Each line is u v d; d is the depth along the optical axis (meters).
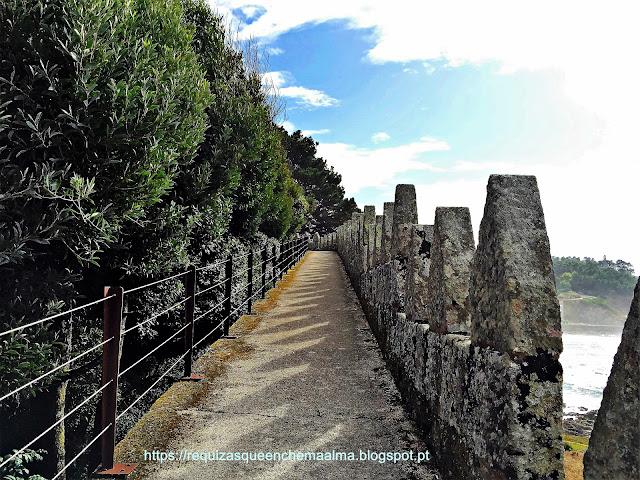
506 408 2.31
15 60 4.11
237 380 5.77
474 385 2.77
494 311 2.54
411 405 4.62
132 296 6.93
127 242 5.46
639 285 1.63
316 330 8.58
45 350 4.29
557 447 2.23
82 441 6.71
